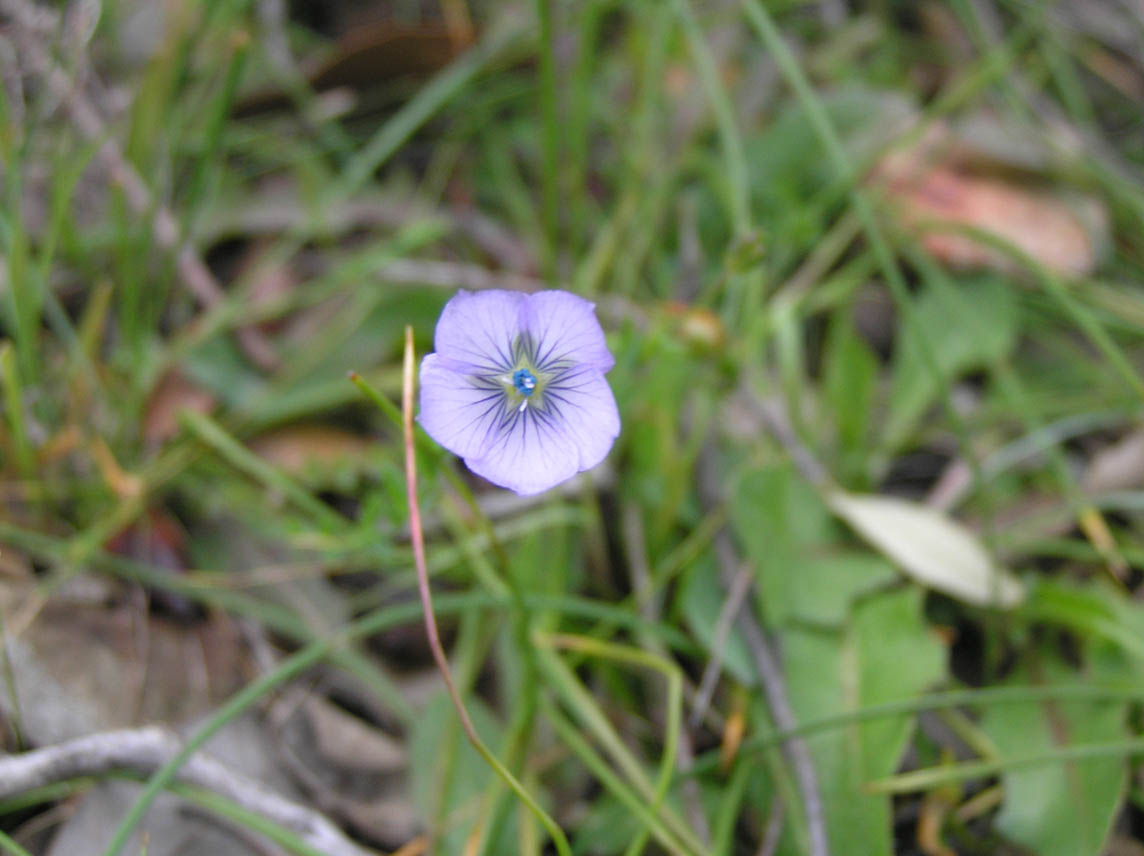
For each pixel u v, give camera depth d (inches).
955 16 9.6
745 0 7.5
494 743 6.6
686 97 8.8
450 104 8.7
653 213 8.2
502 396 5.9
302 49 8.9
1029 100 9.0
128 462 7.3
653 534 7.2
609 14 9.2
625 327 6.6
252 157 8.4
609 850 6.4
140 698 6.6
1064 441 7.9
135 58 8.4
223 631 6.9
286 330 7.9
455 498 7.3
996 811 6.6
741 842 6.5
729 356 7.2
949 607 7.2
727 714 6.8
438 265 8.2
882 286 8.4
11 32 7.8
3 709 6.3
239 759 6.5
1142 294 8.5
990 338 8.0
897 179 8.6
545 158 7.5
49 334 7.7
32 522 7.0
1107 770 6.4
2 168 7.8
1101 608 6.8
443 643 7.0
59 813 6.1
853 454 7.6
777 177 8.6
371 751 6.6
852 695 6.7
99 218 8.0
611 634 7.1
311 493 7.4
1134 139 9.3
